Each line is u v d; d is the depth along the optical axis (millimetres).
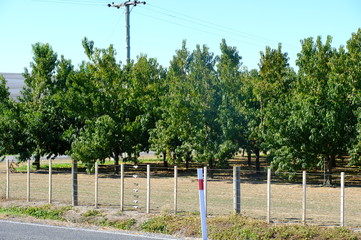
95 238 10898
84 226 12656
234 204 14031
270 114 25766
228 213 15055
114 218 14500
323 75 29859
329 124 23938
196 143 28562
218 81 30203
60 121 35594
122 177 15648
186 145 29141
